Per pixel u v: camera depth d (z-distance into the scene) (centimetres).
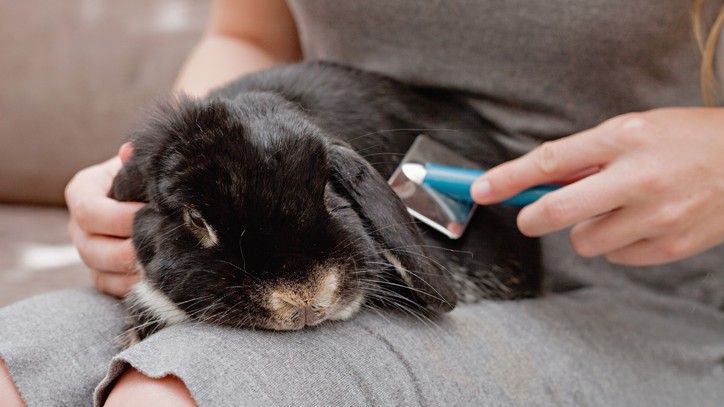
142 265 57
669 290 70
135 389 47
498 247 65
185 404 46
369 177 56
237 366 47
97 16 108
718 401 62
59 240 95
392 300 57
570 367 58
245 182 53
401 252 55
